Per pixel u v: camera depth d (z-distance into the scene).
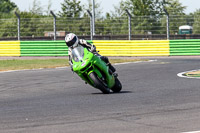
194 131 19.20
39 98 33.59
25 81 47.97
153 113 24.39
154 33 97.44
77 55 33.94
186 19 95.25
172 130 19.70
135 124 21.28
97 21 106.94
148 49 90.56
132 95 33.34
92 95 34.38
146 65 67.50
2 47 96.38
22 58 91.19
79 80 48.03
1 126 21.62
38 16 145.62
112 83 35.19
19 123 22.34
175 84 41.00
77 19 96.25
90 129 20.31
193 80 44.19
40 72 59.22
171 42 89.69
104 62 34.47
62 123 22.02
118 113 24.70
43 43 94.06
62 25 97.50
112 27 100.12
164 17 95.94
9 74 57.16
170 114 23.89
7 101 32.38
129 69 61.09
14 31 105.69
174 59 80.75
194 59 79.75
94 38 97.19
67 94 35.84
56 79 49.53
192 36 96.31
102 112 25.22
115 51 91.50
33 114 25.27
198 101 28.84
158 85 40.69
